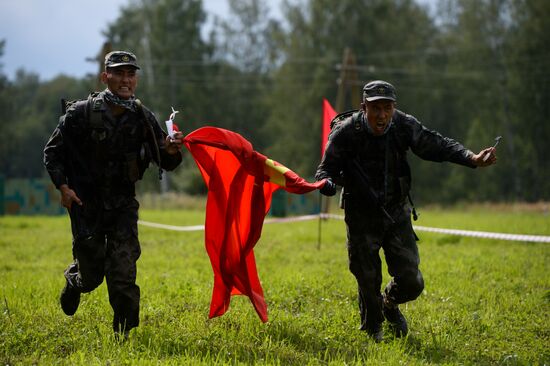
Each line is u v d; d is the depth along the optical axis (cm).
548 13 5772
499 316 880
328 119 1497
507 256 1441
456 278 1147
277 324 789
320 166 744
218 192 781
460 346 743
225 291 786
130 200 726
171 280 1101
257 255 1465
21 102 12012
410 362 668
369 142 732
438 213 4003
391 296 771
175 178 5466
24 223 2494
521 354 719
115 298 711
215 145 750
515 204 4647
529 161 5809
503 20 6078
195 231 2156
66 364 638
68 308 776
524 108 5834
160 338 725
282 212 4119
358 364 648
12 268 1316
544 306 950
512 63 5819
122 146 708
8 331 750
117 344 693
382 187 740
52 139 707
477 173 6034
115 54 704
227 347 702
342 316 845
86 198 712
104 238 732
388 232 755
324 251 1552
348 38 6081
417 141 734
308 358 674
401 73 6169
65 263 1377
